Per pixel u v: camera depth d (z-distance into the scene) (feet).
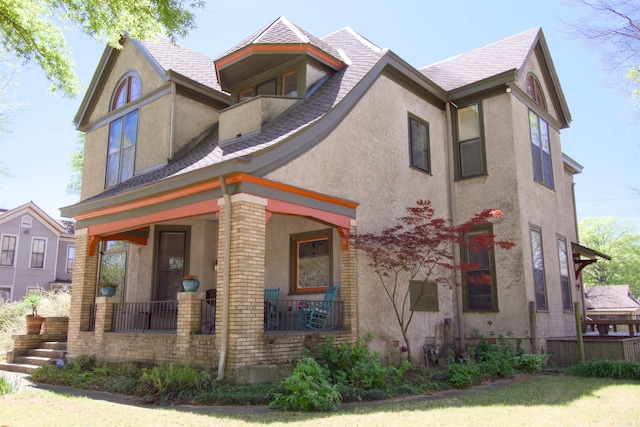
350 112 35.14
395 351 35.22
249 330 25.79
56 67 30.68
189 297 28.76
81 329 37.27
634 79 43.01
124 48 47.55
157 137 41.73
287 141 29.37
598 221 174.70
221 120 36.91
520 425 18.35
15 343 42.01
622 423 18.79
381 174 37.45
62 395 26.37
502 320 40.68
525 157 44.27
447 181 45.52
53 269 105.70
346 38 48.16
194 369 26.68
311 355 28.71
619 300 119.75
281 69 39.47
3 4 27.09
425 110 44.37
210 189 28.58
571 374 35.47
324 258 35.83
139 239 41.55
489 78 43.55
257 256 26.76
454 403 23.56
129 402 24.17
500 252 41.73
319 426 17.89
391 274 36.50
